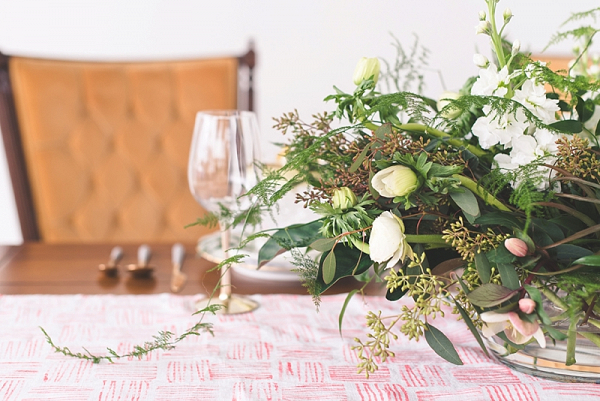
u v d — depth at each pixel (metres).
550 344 0.55
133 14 2.29
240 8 2.33
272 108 2.42
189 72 1.61
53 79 1.54
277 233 0.61
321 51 2.38
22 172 1.53
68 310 0.76
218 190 0.75
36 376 0.58
